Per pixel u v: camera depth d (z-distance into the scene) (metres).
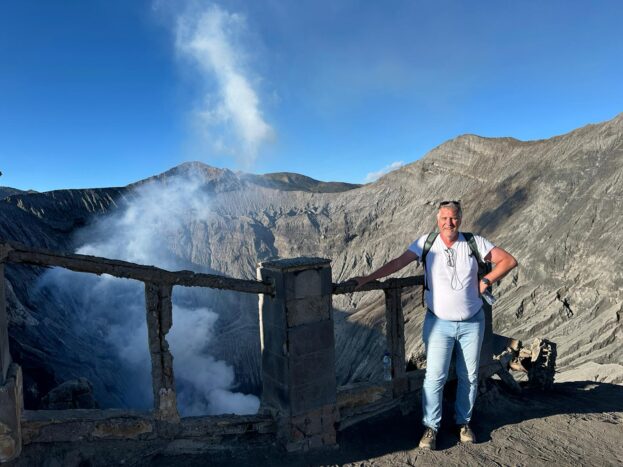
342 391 4.32
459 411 4.19
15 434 3.01
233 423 3.79
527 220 47.69
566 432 4.39
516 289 40.16
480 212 57.34
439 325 3.98
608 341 28.33
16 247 3.02
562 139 57.09
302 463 3.71
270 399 4.09
